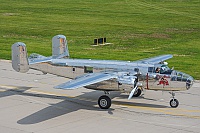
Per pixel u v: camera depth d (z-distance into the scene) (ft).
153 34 286.87
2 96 131.34
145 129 99.35
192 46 242.58
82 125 102.06
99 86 114.93
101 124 102.99
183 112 114.21
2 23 333.21
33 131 97.40
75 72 126.52
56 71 129.70
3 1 480.64
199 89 141.59
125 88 112.16
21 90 139.64
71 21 347.97
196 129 99.55
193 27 322.55
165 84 116.67
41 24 330.75
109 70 121.60
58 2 478.18
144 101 125.18
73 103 123.24
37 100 126.52
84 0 499.92
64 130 98.27
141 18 369.50
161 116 110.22
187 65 184.65
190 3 482.28
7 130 98.27
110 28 313.32
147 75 118.11
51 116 109.50
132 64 121.90
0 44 241.76
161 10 424.46
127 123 103.91
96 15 385.29
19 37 271.69
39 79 157.28
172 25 331.98
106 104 115.65
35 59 133.49
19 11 405.39
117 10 420.36
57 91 138.72
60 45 139.95
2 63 188.24
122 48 232.73
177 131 97.91
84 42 253.03
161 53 216.95
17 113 112.37
